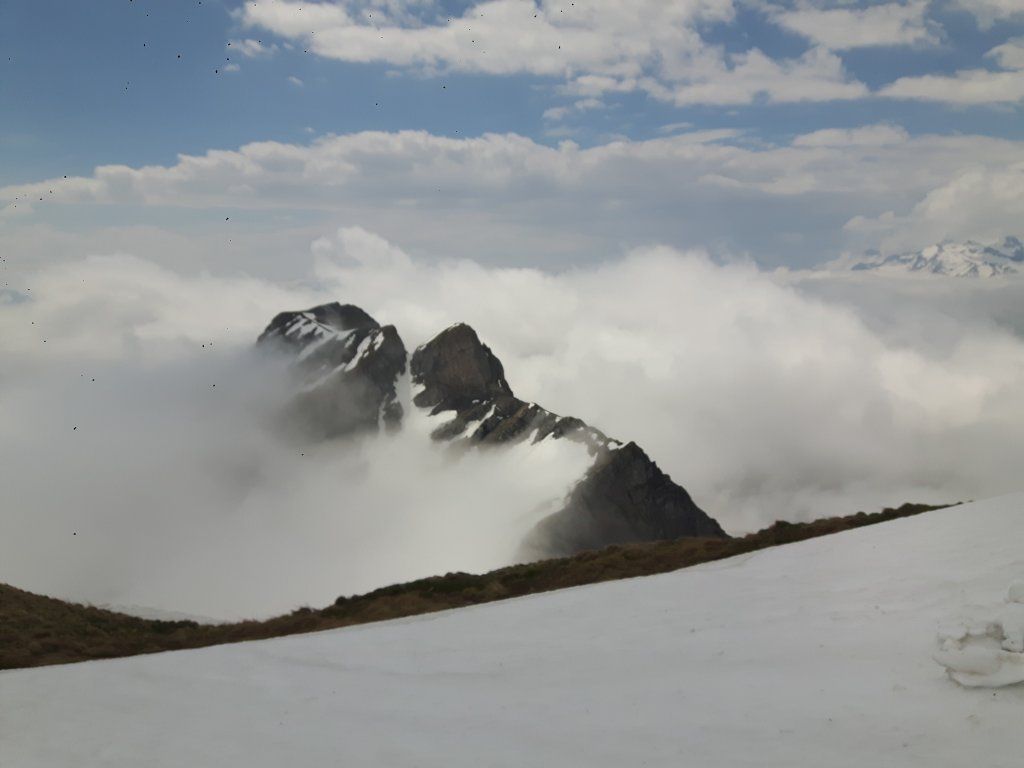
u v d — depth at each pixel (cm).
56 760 1292
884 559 2169
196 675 1891
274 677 1844
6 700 1683
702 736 1170
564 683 1568
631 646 1792
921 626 1495
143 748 1327
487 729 1324
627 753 1143
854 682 1285
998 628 1215
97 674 1920
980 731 1049
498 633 2155
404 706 1518
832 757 1041
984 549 2009
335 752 1260
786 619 1769
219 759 1255
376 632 2359
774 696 1289
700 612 2006
